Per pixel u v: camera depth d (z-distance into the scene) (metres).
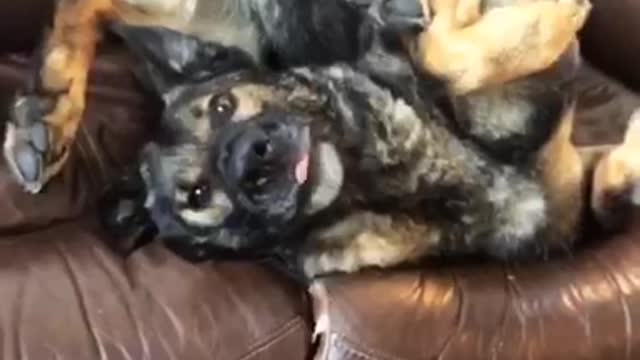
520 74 0.75
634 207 0.80
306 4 0.79
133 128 0.79
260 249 0.74
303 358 0.71
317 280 0.73
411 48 0.76
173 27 0.78
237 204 0.71
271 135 0.71
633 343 0.73
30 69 0.79
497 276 0.75
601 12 0.95
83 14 0.74
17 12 0.84
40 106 0.72
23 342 0.67
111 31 0.80
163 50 0.79
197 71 0.77
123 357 0.68
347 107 0.75
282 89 0.75
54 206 0.74
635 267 0.76
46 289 0.69
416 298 0.72
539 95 0.77
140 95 0.81
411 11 0.73
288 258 0.74
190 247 0.73
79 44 0.74
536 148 0.78
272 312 0.71
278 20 0.80
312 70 0.77
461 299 0.73
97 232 0.74
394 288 0.72
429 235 0.76
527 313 0.73
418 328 0.71
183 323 0.69
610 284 0.75
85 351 0.67
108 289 0.70
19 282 0.69
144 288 0.70
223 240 0.73
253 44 0.80
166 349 0.68
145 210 0.74
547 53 0.74
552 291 0.74
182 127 0.74
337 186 0.73
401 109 0.76
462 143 0.77
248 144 0.70
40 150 0.71
